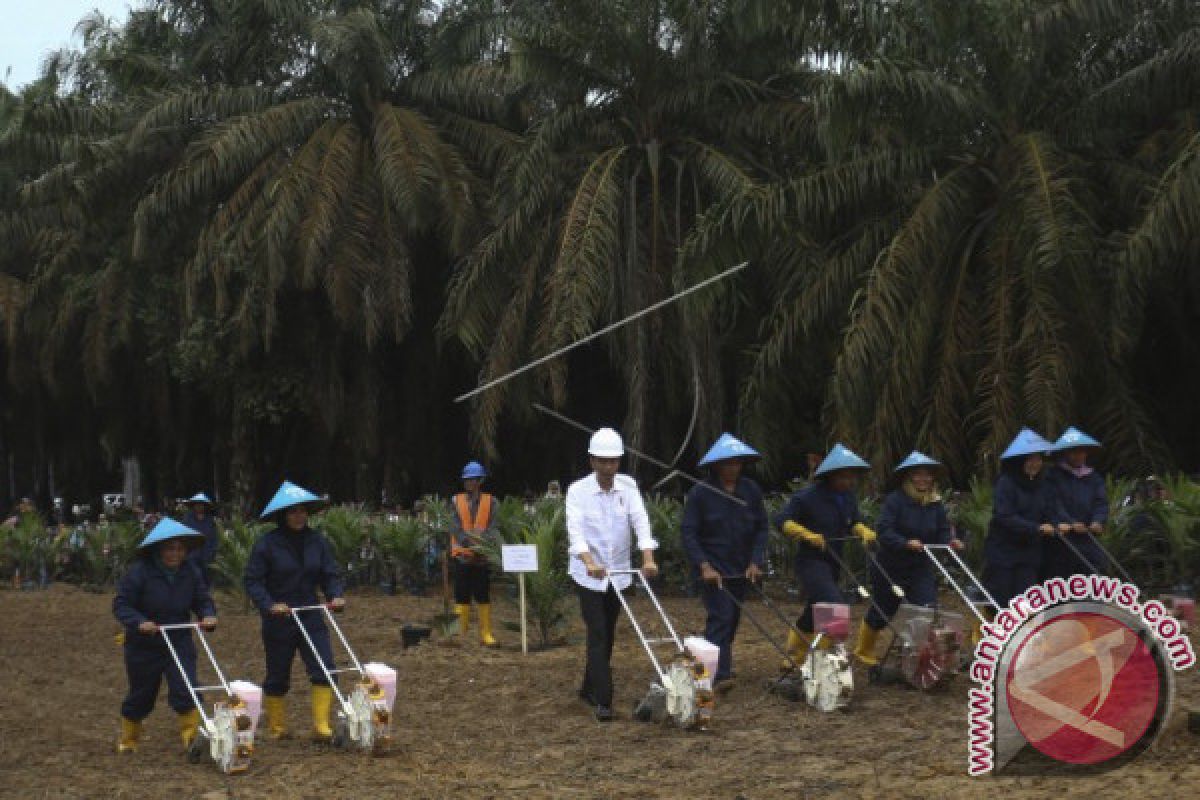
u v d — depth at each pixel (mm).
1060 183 17812
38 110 29984
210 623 9039
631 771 7793
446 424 32094
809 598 10164
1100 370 18328
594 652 9492
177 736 9953
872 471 18312
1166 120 20328
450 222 25734
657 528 19250
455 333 25109
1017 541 10219
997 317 18312
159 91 29344
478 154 27594
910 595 10422
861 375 18438
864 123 18500
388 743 8680
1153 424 18266
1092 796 6254
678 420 27328
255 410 29734
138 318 31438
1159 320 22203
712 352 23422
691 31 23062
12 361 37188
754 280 23922
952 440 18609
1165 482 16391
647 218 24516
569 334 22328
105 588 24969
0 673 13867
